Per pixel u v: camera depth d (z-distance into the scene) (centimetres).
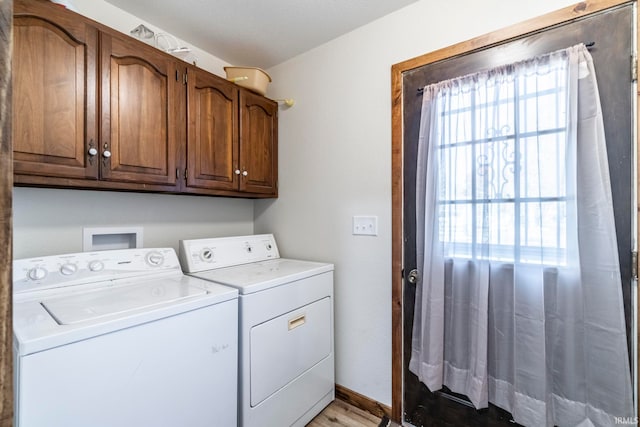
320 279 173
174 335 104
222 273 159
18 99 104
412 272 157
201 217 204
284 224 217
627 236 107
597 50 111
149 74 142
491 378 133
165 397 101
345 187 184
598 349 111
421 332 152
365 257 176
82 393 83
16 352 75
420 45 154
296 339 154
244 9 159
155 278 147
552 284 119
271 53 205
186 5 156
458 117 141
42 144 109
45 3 110
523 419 123
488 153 133
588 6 112
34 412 75
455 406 143
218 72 212
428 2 152
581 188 113
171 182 150
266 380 137
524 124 124
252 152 196
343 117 185
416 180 156
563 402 118
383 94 168
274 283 143
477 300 135
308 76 202
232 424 122
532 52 124
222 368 119
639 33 104
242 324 128
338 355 188
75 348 82
